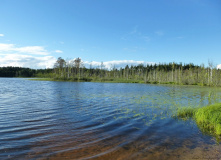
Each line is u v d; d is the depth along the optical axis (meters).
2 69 146.75
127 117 13.13
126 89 40.72
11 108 16.02
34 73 151.62
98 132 9.64
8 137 8.64
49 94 27.62
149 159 6.56
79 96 25.50
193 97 25.78
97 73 110.75
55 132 9.49
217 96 26.61
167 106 17.78
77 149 7.33
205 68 75.00
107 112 14.88
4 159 6.39
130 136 9.07
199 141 8.44
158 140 8.54
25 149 7.28
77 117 12.99
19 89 36.28
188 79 72.06
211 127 10.43
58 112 14.60
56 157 6.60
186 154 7.03
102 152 7.09
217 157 6.79
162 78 89.44
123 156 6.76
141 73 116.38
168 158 6.66
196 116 12.52
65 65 91.75
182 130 10.12
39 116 13.12
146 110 15.78
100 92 32.16
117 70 124.50
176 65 125.69
